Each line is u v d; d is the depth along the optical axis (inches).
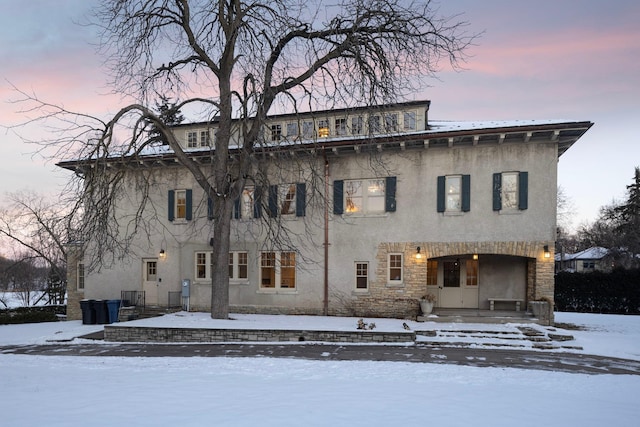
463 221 635.5
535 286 615.2
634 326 666.8
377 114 653.3
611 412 242.1
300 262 692.7
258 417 217.5
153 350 482.9
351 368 364.8
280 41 586.2
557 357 433.1
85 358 430.0
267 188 639.8
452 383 310.7
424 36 548.4
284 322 583.8
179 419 213.0
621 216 1633.9
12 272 1301.7
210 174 738.8
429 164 652.7
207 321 583.5
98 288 797.2
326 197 654.5
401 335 500.1
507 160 624.1
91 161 606.9
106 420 211.3
